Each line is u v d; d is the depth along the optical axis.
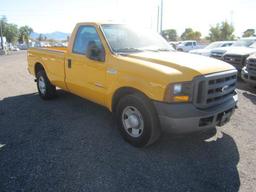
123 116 4.02
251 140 4.24
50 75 5.93
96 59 4.34
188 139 4.23
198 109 3.40
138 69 3.66
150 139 3.70
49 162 3.48
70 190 2.91
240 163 3.53
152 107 3.57
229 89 3.90
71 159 3.56
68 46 5.19
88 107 5.89
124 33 4.72
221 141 4.19
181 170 3.34
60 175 3.19
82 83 4.83
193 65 3.59
